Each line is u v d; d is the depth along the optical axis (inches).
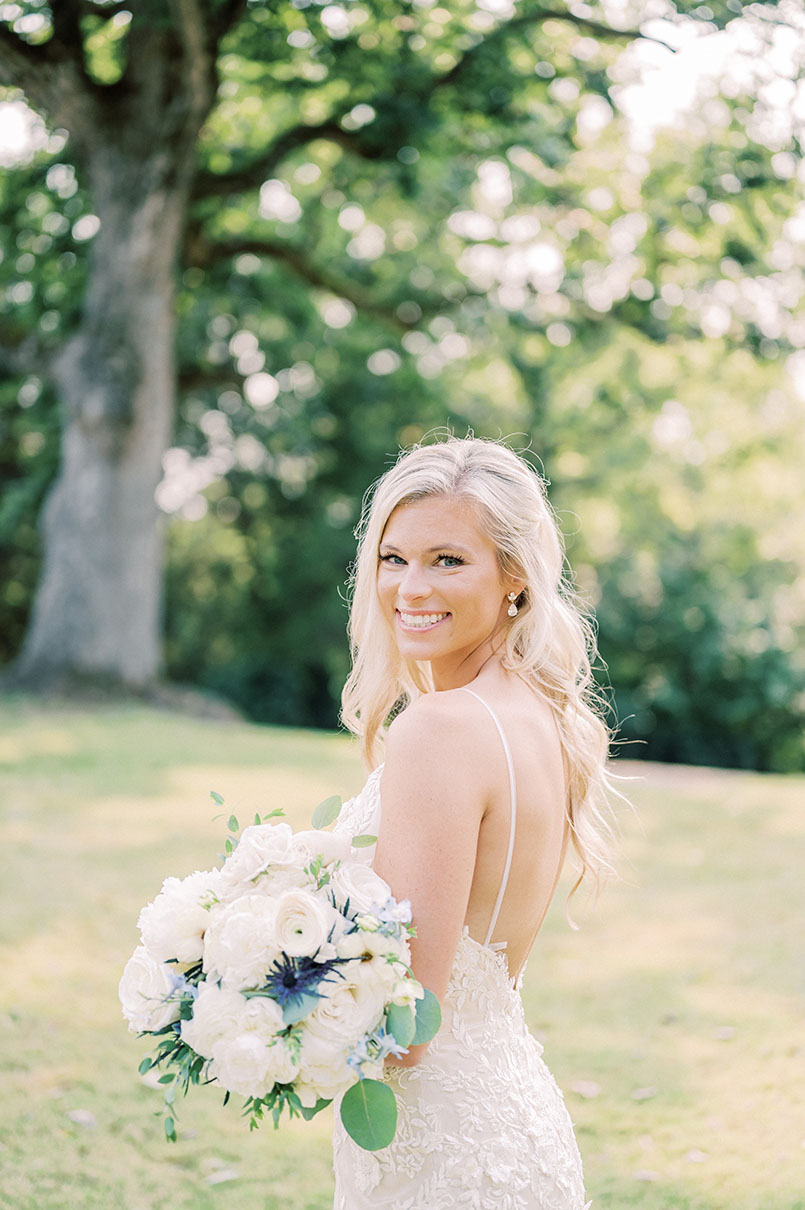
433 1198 72.0
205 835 307.0
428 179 628.1
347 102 553.6
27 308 677.3
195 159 568.1
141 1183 139.5
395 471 82.4
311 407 998.4
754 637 1060.5
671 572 1078.4
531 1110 76.5
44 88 516.4
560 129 519.2
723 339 596.4
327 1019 66.0
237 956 67.7
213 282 746.2
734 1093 163.6
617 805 370.0
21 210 639.8
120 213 569.3
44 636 599.2
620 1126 155.3
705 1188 136.9
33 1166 140.9
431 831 69.5
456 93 518.9
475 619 79.3
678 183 527.8
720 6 370.6
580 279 644.7
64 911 238.2
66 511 603.8
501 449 83.0
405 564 81.4
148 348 594.6
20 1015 185.6
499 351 787.4
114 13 494.6
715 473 962.7
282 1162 147.9
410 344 848.3
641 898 268.1
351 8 465.4
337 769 407.2
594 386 815.7
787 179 449.7
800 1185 135.5
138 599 613.0
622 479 1003.3
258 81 540.1
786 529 1081.4
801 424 836.0
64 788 352.8
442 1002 72.6
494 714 74.9
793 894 266.1
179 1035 72.7
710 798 386.9
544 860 75.2
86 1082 165.0
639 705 1079.0
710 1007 198.8
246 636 1159.0
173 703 587.8
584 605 94.9
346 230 765.3
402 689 93.9
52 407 751.1
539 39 479.2
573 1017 197.0
